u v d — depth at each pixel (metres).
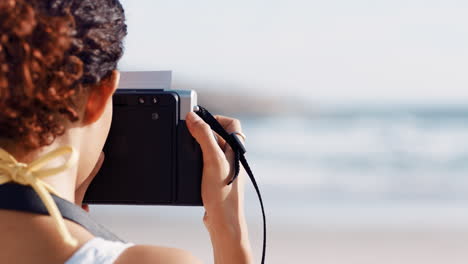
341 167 14.04
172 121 1.41
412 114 21.33
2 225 0.87
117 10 0.96
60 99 0.87
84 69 0.90
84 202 1.44
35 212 0.88
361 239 8.25
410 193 11.72
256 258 7.31
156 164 1.42
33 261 0.86
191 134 1.40
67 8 0.87
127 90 1.44
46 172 0.88
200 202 1.41
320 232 8.57
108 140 1.42
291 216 9.47
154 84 1.44
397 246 7.94
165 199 1.41
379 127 18.81
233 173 1.40
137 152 1.42
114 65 0.96
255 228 8.67
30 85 0.83
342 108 24.28
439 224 9.19
